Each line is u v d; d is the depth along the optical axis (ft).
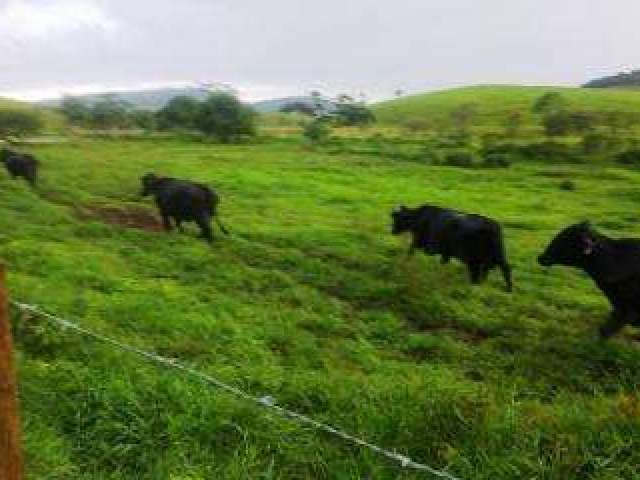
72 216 79.36
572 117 315.37
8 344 15.34
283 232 74.95
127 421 23.35
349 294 53.83
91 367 28.09
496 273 64.34
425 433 22.62
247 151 202.39
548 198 126.52
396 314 50.16
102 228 69.05
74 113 306.35
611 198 131.44
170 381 25.45
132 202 95.61
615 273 45.34
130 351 29.17
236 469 20.92
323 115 426.10
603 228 99.25
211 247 66.80
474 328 47.98
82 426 23.34
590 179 163.73
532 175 168.25
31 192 92.73
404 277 59.47
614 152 219.41
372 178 138.72
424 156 198.18
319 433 23.12
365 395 25.49
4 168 119.03
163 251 61.93
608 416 23.58
